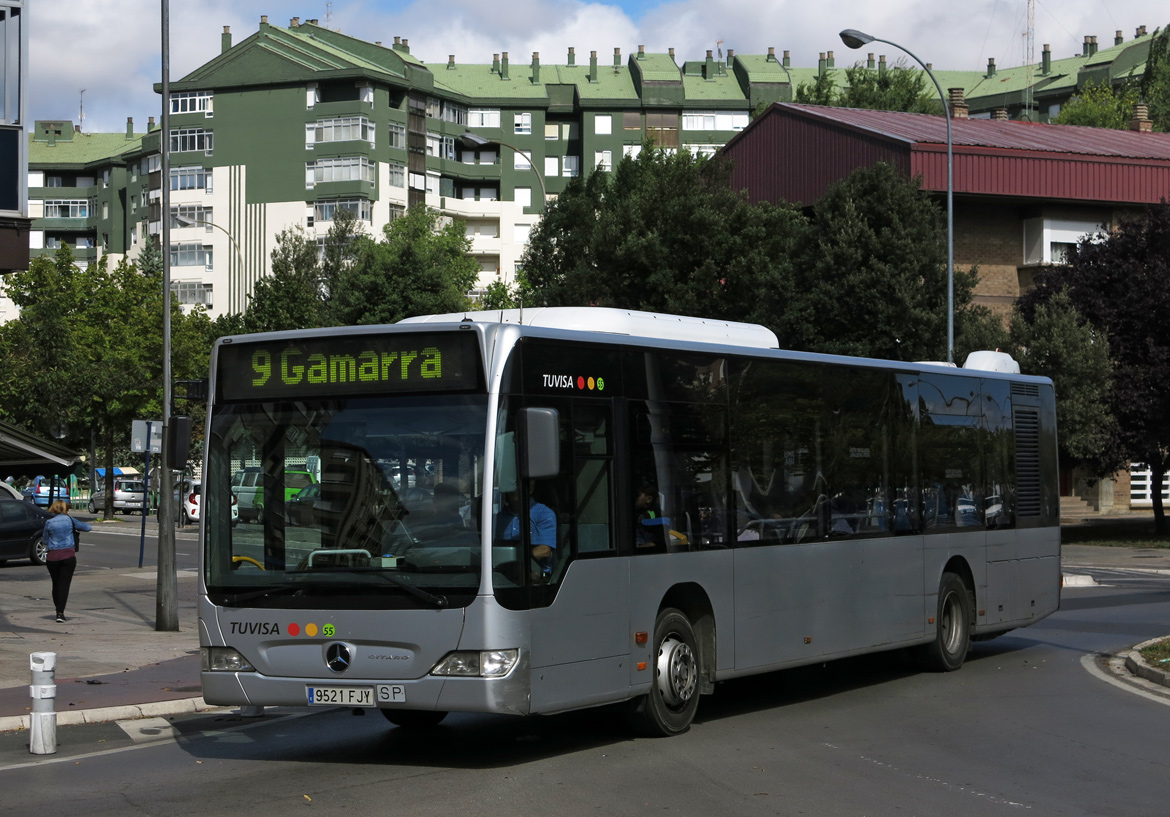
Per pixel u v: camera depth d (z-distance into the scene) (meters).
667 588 10.40
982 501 15.45
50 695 10.15
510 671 8.86
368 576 9.08
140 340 54.34
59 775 9.17
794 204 43.34
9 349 50.78
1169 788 8.57
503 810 7.83
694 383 10.99
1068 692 12.96
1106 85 85.31
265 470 9.53
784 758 9.52
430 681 8.88
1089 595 24.89
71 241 123.31
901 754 9.70
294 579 9.29
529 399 9.33
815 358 12.64
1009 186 45.25
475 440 9.02
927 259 36.56
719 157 41.88
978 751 9.83
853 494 13.04
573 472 9.59
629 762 9.36
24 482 75.25
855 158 46.53
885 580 13.39
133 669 14.93
